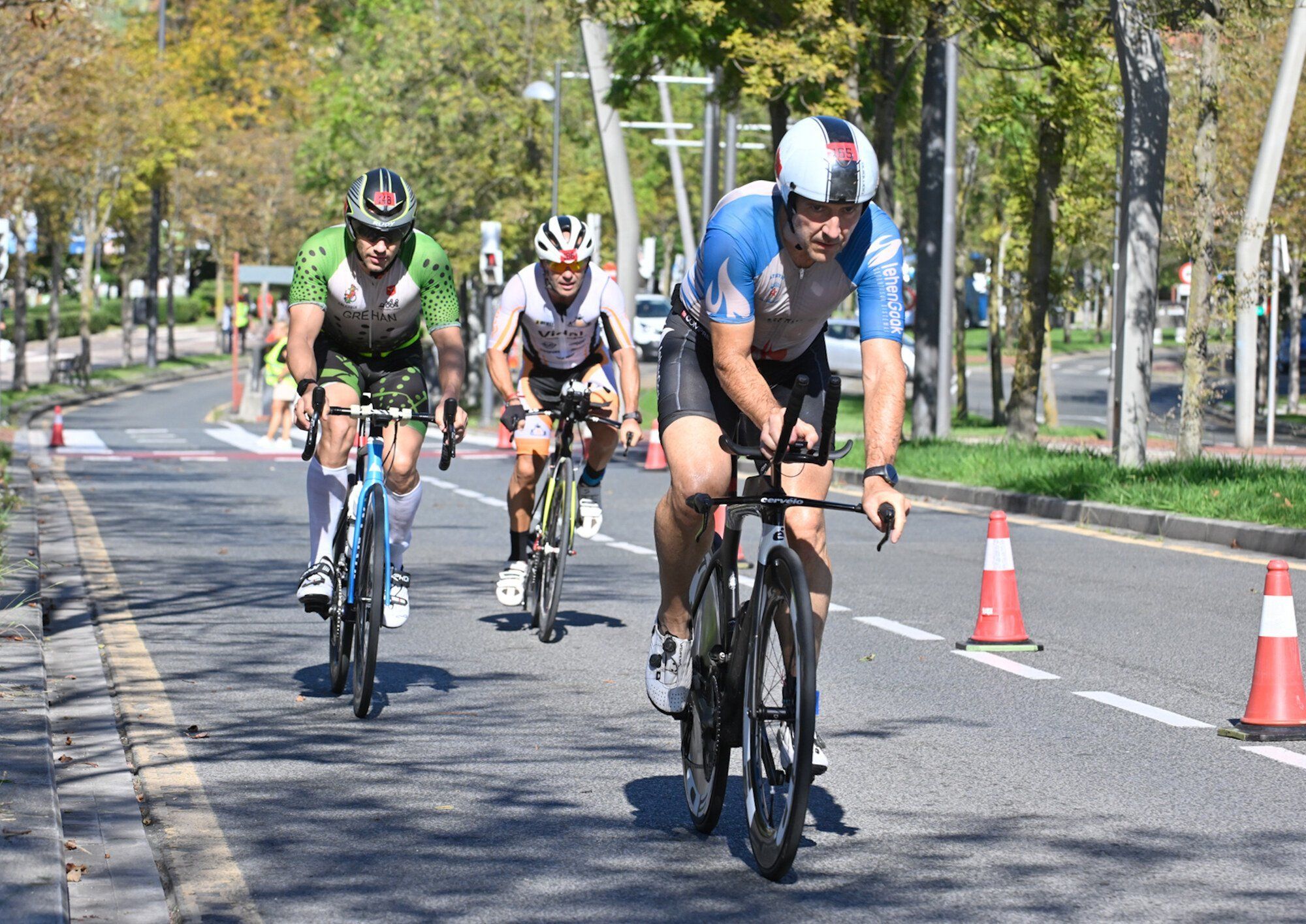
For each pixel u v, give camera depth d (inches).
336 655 689.6
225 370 5856.3
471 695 693.3
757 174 4158.5
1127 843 477.7
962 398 3193.9
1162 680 727.1
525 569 856.9
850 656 786.8
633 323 3075.8
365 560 657.0
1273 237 2439.7
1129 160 1577.3
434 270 671.8
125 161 4379.9
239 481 1785.2
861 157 436.5
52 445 2362.2
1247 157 2490.2
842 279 462.6
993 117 2170.3
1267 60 2389.3
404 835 488.4
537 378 868.6
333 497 682.8
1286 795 531.5
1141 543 1259.8
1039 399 3698.3
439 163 3597.4
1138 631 855.1
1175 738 614.9
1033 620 889.5
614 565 1125.7
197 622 879.1
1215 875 447.2
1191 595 983.0
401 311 669.3
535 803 525.0
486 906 423.5
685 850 474.3
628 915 416.8
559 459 840.3
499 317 840.9
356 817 506.6
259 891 434.9
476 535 1306.6
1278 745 605.0
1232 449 2370.8
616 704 676.1
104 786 534.3
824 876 448.1
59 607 911.0
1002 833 489.1
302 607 931.3
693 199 4862.2
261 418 3189.0
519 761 579.5
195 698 684.7
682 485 470.9
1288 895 430.0
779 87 1877.5
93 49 3201.3
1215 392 1663.4
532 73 3550.7
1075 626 869.2
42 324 6791.3
